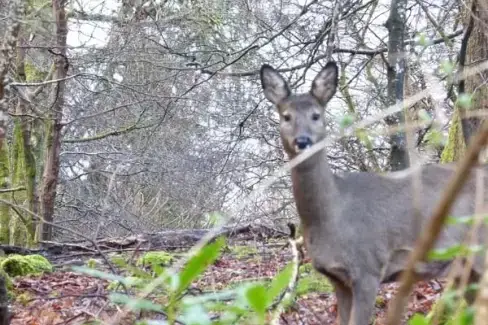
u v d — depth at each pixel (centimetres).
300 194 673
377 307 815
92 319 680
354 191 684
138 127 1794
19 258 1188
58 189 2280
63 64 1608
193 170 1967
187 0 1576
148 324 260
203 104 1750
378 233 675
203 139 1933
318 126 686
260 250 1190
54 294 981
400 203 680
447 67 271
